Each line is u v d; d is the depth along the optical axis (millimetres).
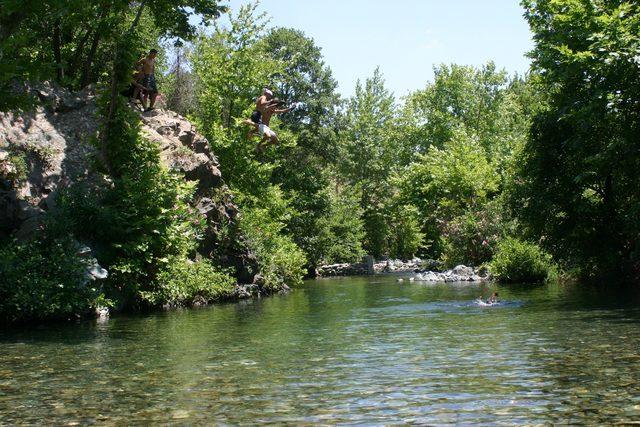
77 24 21172
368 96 66812
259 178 32656
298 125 51469
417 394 6523
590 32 18484
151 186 18859
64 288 15062
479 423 5383
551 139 22422
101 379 7738
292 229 45750
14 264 14773
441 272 35406
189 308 18734
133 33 20531
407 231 61406
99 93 20109
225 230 23156
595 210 22438
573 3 19328
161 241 18688
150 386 7250
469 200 41094
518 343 9844
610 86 18469
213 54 35781
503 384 6840
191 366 8547
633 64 17453
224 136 32062
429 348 9703
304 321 14430
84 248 16172
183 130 23766
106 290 16953
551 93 23641
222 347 10367
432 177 44219
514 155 30562
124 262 17531
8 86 16234
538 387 6621
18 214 16484
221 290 20938
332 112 55844
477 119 62875
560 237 23422
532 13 23484
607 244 22734
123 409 6168
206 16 26172
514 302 17688
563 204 22797
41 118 19672
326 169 55188
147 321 14953
